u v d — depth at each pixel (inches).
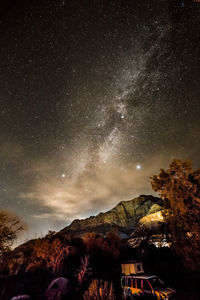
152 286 326.6
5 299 438.3
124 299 369.1
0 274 530.0
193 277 427.8
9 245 513.3
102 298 283.4
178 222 375.9
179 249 367.9
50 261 712.4
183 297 350.3
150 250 796.0
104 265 889.5
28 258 724.0
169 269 542.0
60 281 493.7
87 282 580.7
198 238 348.5
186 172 390.0
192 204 373.7
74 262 877.8
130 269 584.1
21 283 538.3
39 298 447.2
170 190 390.9
